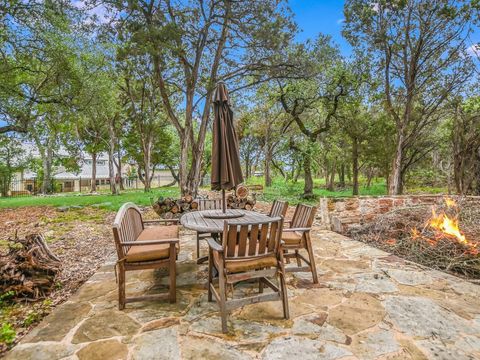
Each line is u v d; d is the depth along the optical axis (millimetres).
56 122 13141
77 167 26156
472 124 9648
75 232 6582
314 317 2500
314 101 15164
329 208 6684
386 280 3371
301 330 2293
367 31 12266
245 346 2090
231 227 2357
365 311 2598
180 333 2281
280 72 11945
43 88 11539
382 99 14078
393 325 2352
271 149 22422
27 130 11453
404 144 13773
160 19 9297
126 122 21922
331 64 13500
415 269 3760
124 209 3260
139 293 3113
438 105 12664
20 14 9094
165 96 10609
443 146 15547
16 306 2941
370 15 11719
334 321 2426
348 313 2564
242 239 2406
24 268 3156
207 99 10898
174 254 2842
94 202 11734
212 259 2859
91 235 6277
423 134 15484
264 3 9805
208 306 2762
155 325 2412
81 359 1966
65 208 9789
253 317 2521
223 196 3791
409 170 18953
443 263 4223
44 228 7066
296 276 3529
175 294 2854
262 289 3068
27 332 2434
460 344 2088
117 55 9109
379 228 5801
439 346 2062
